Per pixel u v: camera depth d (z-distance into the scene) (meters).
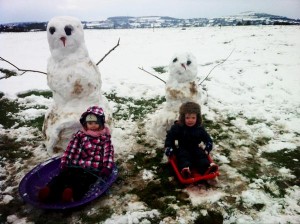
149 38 17.20
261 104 5.57
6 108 5.55
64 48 3.47
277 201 2.95
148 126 4.67
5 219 2.76
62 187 2.80
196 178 3.04
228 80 7.03
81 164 3.11
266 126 4.64
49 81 3.60
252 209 2.84
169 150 3.33
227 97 5.86
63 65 3.53
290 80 7.00
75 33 3.49
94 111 3.18
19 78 7.52
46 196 2.69
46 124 3.77
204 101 5.49
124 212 2.82
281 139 4.25
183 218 2.73
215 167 3.10
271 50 11.07
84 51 3.62
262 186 3.17
